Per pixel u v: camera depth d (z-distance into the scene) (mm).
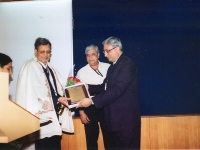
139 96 2631
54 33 2668
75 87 2574
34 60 2637
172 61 2662
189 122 2656
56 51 2654
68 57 2648
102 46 2646
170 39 2670
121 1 2684
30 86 2588
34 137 2568
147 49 2654
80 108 2619
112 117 2596
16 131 1504
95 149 2607
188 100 2662
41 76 2609
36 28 2670
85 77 2635
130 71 2607
